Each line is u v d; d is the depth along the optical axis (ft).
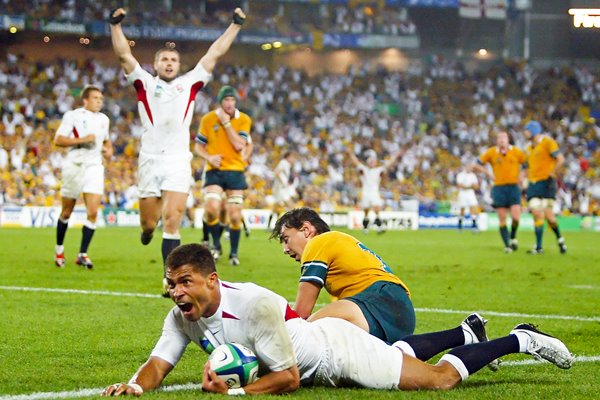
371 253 31.78
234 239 77.77
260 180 195.42
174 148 53.01
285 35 240.73
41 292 54.60
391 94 248.52
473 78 256.52
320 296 54.34
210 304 25.36
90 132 69.87
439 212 197.77
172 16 234.38
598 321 45.68
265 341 25.32
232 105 75.31
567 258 92.94
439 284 63.72
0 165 175.11
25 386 28.02
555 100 252.83
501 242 124.47
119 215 165.27
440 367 27.53
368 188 148.87
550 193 100.12
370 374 26.55
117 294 54.13
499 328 42.86
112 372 30.71
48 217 155.84
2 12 216.95
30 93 213.46
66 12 222.48
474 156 228.43
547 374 30.96
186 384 28.32
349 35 247.50
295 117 233.35
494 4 247.91
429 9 259.39
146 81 52.44
